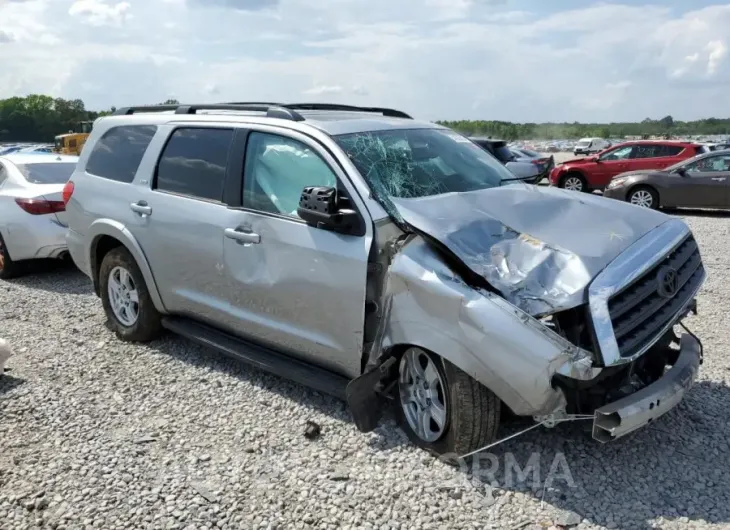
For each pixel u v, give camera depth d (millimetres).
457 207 3863
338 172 4027
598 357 3145
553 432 3977
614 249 3498
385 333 3734
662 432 4012
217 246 4633
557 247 3467
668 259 3723
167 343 5723
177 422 4293
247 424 4242
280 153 4391
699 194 14961
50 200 7977
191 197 4891
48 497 3465
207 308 4879
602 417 3209
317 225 4020
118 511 3346
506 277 3342
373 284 3809
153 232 5141
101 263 5934
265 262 4324
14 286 8070
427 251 3584
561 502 3342
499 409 3529
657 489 3438
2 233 8102
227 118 4840
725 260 9094
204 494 3473
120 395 4711
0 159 8891
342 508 3344
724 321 6137
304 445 3965
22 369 5215
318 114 4789
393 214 3766
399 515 3277
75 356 5484
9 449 3965
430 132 4871
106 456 3863
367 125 4516
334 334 4016
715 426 4086
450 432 3621
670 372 3572
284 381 4887
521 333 3180
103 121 5945
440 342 3451
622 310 3297
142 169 5324
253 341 4719
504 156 20234
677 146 18625
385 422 4176
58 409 4492
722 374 4875
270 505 3381
